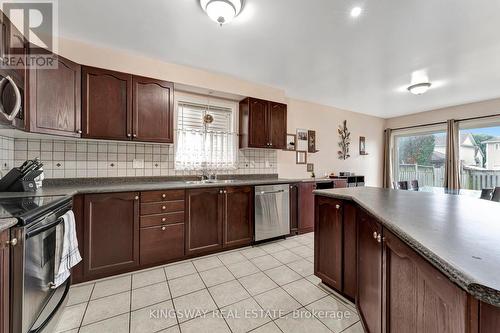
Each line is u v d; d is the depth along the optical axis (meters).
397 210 1.25
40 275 1.24
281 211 3.20
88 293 1.86
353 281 1.69
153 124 2.53
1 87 1.40
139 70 2.62
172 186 2.39
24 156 2.16
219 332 1.44
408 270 0.87
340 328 1.49
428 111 4.98
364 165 5.41
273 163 3.92
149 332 1.44
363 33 2.14
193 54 2.59
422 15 1.86
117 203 2.13
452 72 2.99
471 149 4.37
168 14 1.89
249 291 1.91
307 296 1.85
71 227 1.55
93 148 2.48
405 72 3.02
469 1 1.68
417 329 0.81
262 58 2.69
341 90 3.79
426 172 5.09
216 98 3.38
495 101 4.02
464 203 1.50
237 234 2.84
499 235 0.81
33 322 1.18
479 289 0.47
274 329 1.47
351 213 1.71
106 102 2.28
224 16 1.73
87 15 1.90
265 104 3.44
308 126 4.49
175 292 1.89
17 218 1.03
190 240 2.52
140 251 2.24
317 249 2.04
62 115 2.00
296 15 1.88
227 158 3.45
